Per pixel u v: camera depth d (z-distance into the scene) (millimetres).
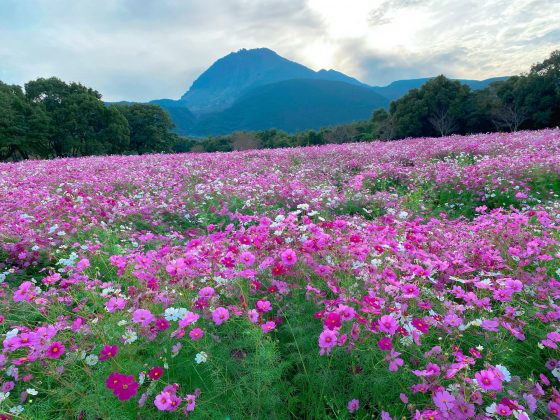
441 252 4180
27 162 17562
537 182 8523
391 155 14852
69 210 6305
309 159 15711
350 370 2592
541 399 2334
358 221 5836
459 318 2771
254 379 2414
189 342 2654
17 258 4910
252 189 8156
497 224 4930
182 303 3125
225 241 4293
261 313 2873
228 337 2869
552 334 2615
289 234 3838
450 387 2145
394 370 2270
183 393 2502
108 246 4965
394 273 3229
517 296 3355
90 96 51438
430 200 8211
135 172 11445
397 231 4707
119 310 2945
